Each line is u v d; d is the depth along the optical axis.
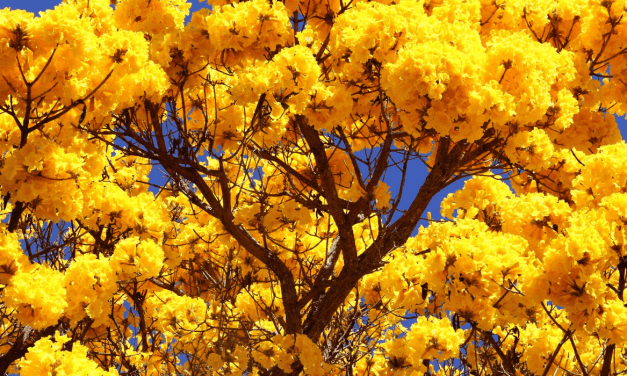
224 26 4.31
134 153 4.72
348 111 4.47
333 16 5.02
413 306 4.75
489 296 3.62
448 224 3.83
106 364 5.99
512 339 5.69
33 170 3.44
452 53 3.74
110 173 6.37
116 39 3.83
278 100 4.23
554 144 5.00
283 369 5.12
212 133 5.04
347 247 5.37
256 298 6.45
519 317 3.94
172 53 4.60
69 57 3.35
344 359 6.00
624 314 3.25
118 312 6.39
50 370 3.58
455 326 4.53
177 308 6.11
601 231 3.50
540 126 4.39
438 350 4.39
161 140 4.81
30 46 3.21
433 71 3.68
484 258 3.56
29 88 3.19
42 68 3.36
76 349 3.87
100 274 4.04
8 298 3.31
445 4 4.73
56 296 3.50
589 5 4.83
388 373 5.05
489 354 5.41
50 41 3.17
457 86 3.80
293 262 6.50
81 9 4.57
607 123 5.05
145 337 6.13
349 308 7.01
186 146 4.80
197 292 6.56
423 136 4.16
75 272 3.96
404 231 5.11
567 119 4.31
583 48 5.12
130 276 4.29
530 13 5.09
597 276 3.25
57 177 3.52
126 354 5.99
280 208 5.30
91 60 3.50
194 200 5.29
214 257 7.05
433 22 4.18
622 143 4.11
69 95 3.43
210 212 5.25
